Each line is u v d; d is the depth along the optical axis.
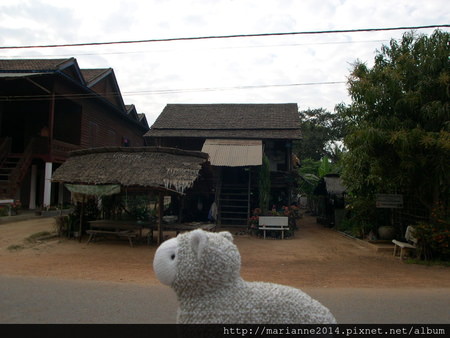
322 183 18.94
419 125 7.96
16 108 19.16
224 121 19.77
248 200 14.77
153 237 12.04
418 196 9.55
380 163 8.81
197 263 2.39
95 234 11.18
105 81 21.98
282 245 11.60
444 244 8.58
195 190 16.33
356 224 13.13
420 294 5.82
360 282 6.77
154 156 11.15
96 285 6.01
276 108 21.64
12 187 15.20
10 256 8.52
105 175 10.48
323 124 32.97
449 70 8.10
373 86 8.65
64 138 19.23
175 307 4.86
